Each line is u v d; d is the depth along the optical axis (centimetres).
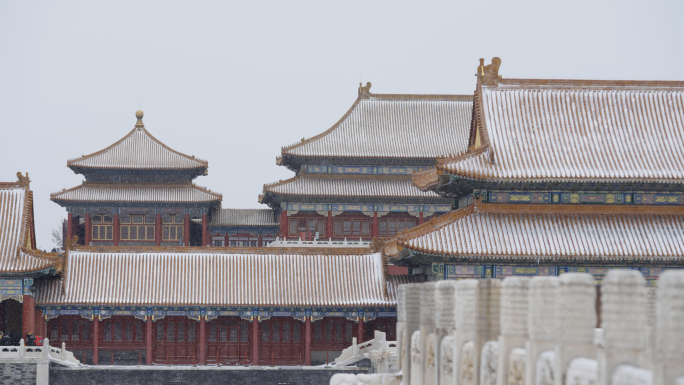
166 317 13525
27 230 13388
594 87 12862
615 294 3359
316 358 13575
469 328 4950
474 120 12988
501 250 11219
